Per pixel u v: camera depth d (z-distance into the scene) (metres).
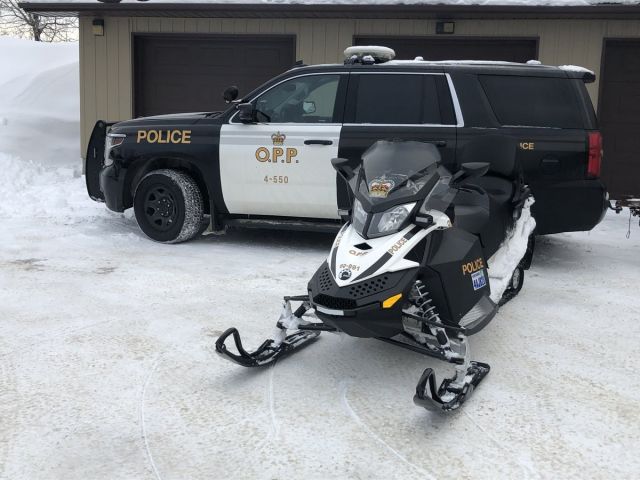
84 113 11.73
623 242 7.46
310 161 6.33
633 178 10.58
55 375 3.71
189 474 2.78
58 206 8.63
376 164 3.61
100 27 11.41
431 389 3.21
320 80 6.46
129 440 3.04
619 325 4.70
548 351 4.20
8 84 15.25
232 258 6.37
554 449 3.00
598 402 3.48
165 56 11.71
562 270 6.20
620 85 10.39
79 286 5.36
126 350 4.08
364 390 3.59
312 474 2.79
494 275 4.55
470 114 6.14
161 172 6.79
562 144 6.04
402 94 6.29
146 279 5.59
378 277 3.33
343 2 10.27
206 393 3.53
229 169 6.57
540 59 10.39
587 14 9.71
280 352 3.94
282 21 11.04
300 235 7.55
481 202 4.52
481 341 4.36
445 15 10.21
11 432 3.09
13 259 6.16
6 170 10.25
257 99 6.59
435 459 2.91
